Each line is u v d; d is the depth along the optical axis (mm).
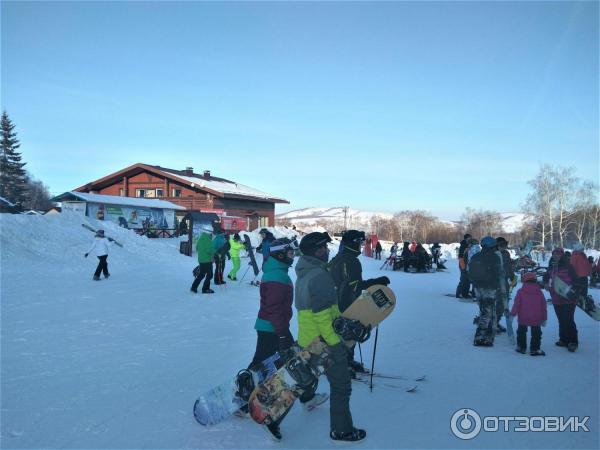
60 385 4895
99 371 5406
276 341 4398
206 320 8602
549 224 64938
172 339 7086
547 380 5605
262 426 4137
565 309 7395
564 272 7527
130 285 12508
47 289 10945
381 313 4453
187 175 41562
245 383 4160
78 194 23938
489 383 5453
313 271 3881
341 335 3885
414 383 5406
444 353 6883
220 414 4086
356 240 5410
